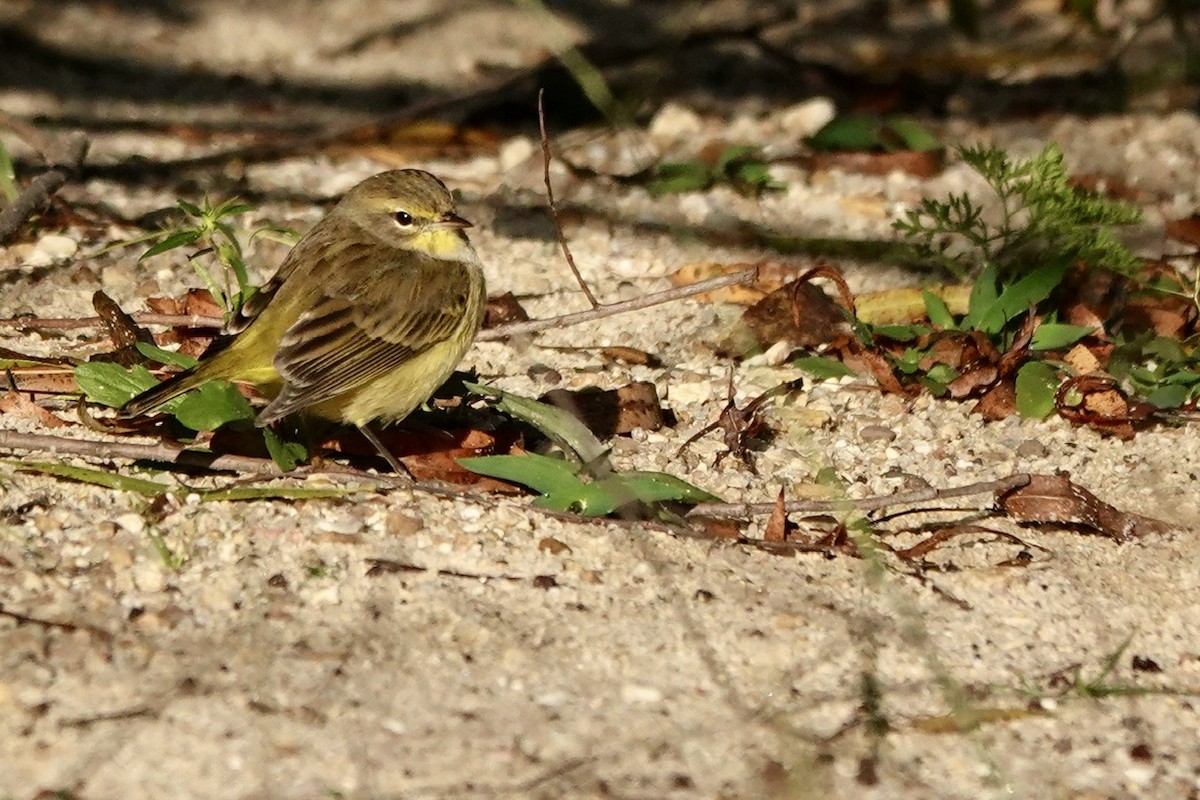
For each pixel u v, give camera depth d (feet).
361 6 71.51
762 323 43.70
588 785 26.12
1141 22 64.18
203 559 31.78
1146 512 36.45
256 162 55.26
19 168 53.01
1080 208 42.60
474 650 29.68
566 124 59.52
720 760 27.12
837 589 32.63
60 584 30.63
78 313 43.52
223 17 69.62
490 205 52.42
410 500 34.27
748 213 52.34
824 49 67.46
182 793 25.35
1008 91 63.46
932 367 41.68
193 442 36.24
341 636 29.78
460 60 65.82
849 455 38.60
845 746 27.89
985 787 27.12
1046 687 30.09
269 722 27.14
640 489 34.40
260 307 36.29
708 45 67.36
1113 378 40.06
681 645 30.32
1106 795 27.12
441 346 36.88
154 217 49.93
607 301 46.34
